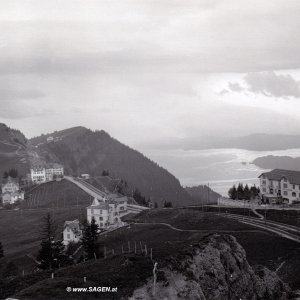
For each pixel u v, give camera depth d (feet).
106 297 245.65
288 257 396.57
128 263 278.87
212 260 300.61
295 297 329.93
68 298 241.76
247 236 453.99
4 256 586.45
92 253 430.20
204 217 541.75
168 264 276.21
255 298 315.58
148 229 536.83
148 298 249.55
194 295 259.60
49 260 424.87
